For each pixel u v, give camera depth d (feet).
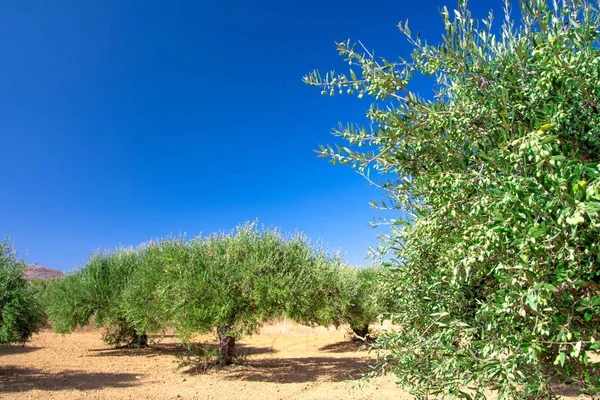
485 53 8.70
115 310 59.36
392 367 9.87
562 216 5.42
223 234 45.91
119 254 65.77
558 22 8.11
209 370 45.03
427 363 9.20
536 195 6.10
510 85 8.00
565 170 5.80
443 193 8.38
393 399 30.66
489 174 7.42
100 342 74.90
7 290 36.63
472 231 7.14
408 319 10.71
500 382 7.31
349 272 57.52
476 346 8.45
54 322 60.54
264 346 70.49
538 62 7.79
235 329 41.68
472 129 8.60
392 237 11.53
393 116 9.12
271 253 42.11
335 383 38.19
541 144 5.99
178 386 37.19
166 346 69.15
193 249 43.80
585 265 6.31
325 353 61.62
